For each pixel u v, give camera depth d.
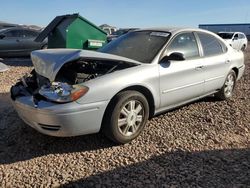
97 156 4.21
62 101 3.97
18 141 4.63
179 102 5.39
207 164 4.01
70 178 3.70
